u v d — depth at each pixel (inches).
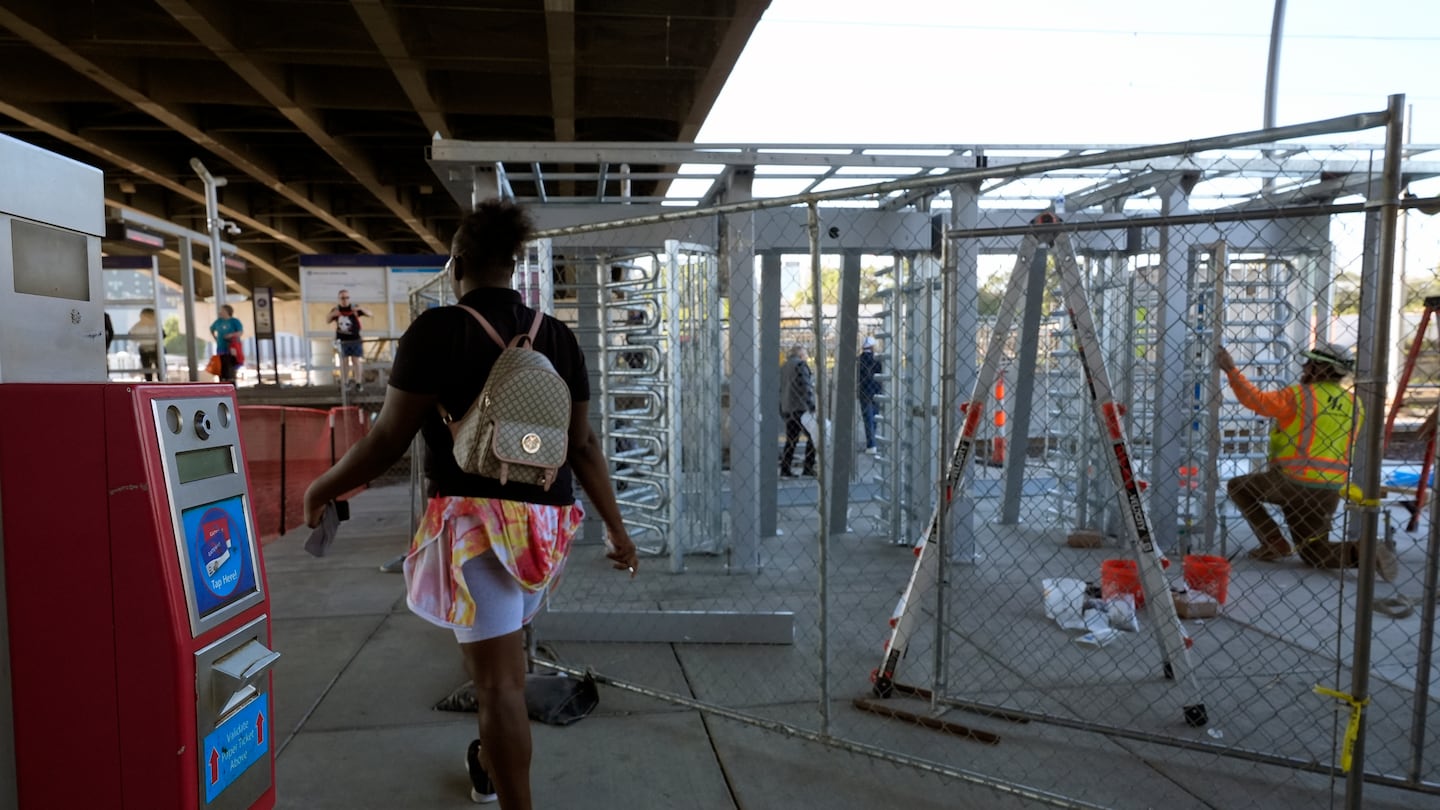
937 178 113.2
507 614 89.0
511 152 225.1
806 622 189.8
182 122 753.0
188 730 70.1
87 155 962.1
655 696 142.2
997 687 147.9
